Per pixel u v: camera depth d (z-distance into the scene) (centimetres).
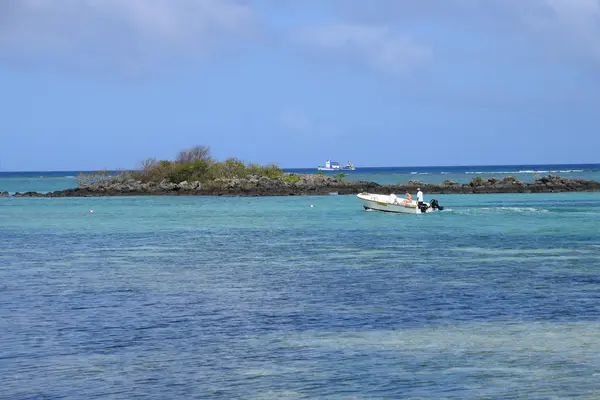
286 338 3225
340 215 10638
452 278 4759
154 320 3584
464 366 2806
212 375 2720
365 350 3028
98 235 7925
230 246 6781
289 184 17012
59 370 2783
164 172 17662
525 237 7356
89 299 4125
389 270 5138
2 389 2577
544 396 2489
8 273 5112
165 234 8006
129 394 2528
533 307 3819
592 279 4684
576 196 15862
